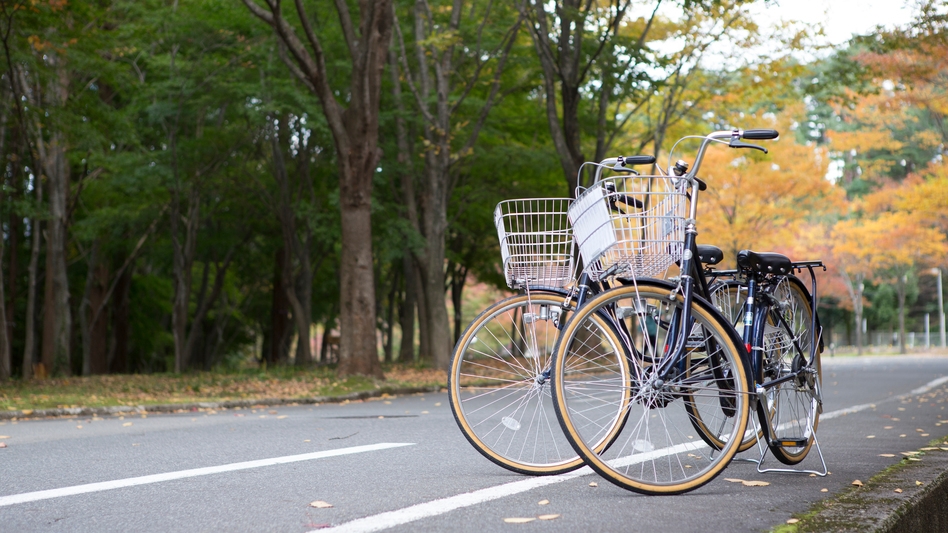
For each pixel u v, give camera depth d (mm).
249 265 26219
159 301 27094
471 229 23203
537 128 18594
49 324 18938
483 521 2730
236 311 29328
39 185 16938
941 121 18328
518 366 3875
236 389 11492
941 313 42844
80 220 19359
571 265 3617
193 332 22906
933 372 16406
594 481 3508
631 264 3367
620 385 3436
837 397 9492
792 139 24844
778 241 25891
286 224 19047
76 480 3672
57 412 8164
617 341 3434
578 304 3557
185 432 5891
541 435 4578
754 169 23531
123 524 2777
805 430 4090
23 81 14633
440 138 15781
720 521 2725
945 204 20688
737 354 3412
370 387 11422
